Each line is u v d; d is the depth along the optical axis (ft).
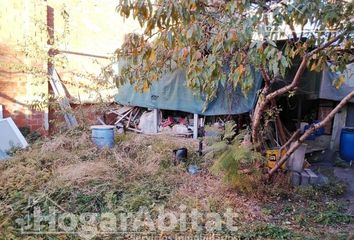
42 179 13.23
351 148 20.35
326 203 13.42
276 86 16.63
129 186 13.35
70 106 23.12
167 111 25.39
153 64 14.28
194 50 9.54
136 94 25.11
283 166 14.90
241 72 8.85
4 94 20.30
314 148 21.33
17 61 20.79
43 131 21.76
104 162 15.67
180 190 13.46
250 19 8.11
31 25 20.95
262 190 13.60
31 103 21.11
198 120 22.25
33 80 21.24
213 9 9.56
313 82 21.61
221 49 8.58
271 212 12.22
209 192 13.43
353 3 9.72
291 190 14.35
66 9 23.04
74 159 15.78
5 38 20.13
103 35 25.29
